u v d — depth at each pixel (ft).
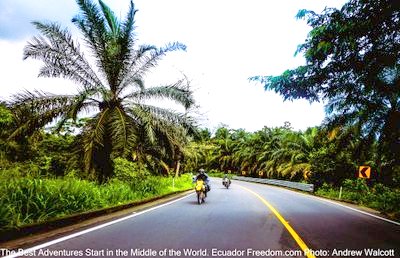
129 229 29.94
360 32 29.86
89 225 31.65
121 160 67.46
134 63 59.16
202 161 282.56
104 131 55.21
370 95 39.11
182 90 60.54
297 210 50.67
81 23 56.13
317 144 133.59
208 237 27.17
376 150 71.87
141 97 59.88
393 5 27.12
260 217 40.57
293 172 135.64
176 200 63.57
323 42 30.68
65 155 64.08
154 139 59.16
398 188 80.89
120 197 50.21
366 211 55.26
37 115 52.54
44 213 30.55
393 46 30.76
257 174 224.33
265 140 208.13
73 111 51.60
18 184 34.27
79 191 39.37
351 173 97.86
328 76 34.47
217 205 54.39
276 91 35.78
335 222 38.73
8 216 26.50
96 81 58.65
